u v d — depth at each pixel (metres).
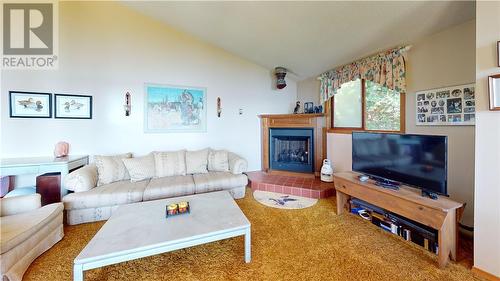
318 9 2.38
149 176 3.11
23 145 2.94
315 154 3.90
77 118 3.18
